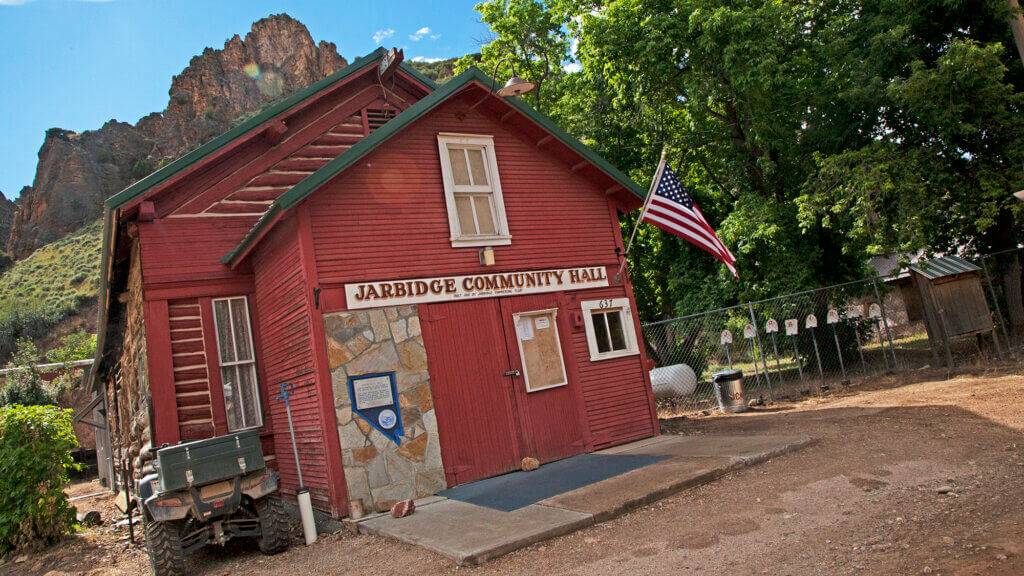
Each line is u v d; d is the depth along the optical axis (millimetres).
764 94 17594
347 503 8453
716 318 20547
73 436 11391
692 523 6312
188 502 7270
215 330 11188
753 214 18016
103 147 130125
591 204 11984
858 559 4922
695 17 17266
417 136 10297
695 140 21016
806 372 20797
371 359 9039
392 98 13656
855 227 16406
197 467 7312
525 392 10312
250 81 152875
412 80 13672
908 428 9219
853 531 5547
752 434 10664
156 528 7195
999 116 15875
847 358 20078
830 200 17453
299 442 9625
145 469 11422
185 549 7457
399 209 9844
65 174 120125
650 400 11789
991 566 4461
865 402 12602
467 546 6258
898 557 4859
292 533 8820
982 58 14562
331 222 9219
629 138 23109
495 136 11125
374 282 9336
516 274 10695
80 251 88000
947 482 6617
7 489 10461
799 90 18859
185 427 10719
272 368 10641
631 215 22844
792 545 5395
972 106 15656
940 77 15195
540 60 26062
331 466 8461
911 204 15828
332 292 8992
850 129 18047
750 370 23656
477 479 9508
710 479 7770
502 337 10305
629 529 6402
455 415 9539
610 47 18719
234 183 11828
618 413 11312
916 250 15414
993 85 15086
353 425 8695
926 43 17656
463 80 10305
